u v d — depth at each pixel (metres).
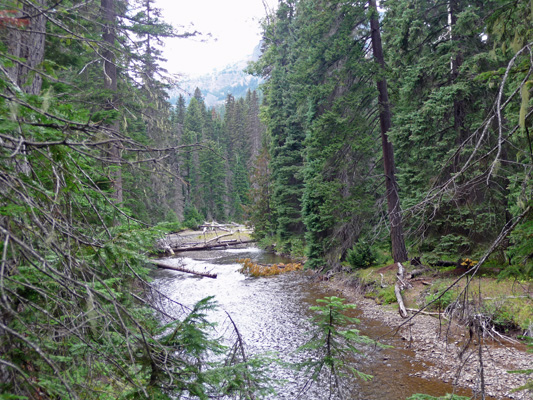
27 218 2.01
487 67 10.79
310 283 17.31
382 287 13.38
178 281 18.08
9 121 1.67
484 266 10.91
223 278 19.12
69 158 2.19
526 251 2.76
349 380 7.15
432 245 12.66
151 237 2.72
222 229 43.94
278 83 27.48
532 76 3.02
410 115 12.27
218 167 48.47
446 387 6.70
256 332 10.27
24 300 1.71
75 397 1.52
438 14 12.77
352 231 17.42
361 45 14.81
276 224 32.28
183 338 2.48
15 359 1.82
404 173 13.84
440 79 12.45
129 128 11.12
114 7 10.69
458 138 11.57
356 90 14.70
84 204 2.86
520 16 3.36
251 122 61.50
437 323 9.54
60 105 2.24
